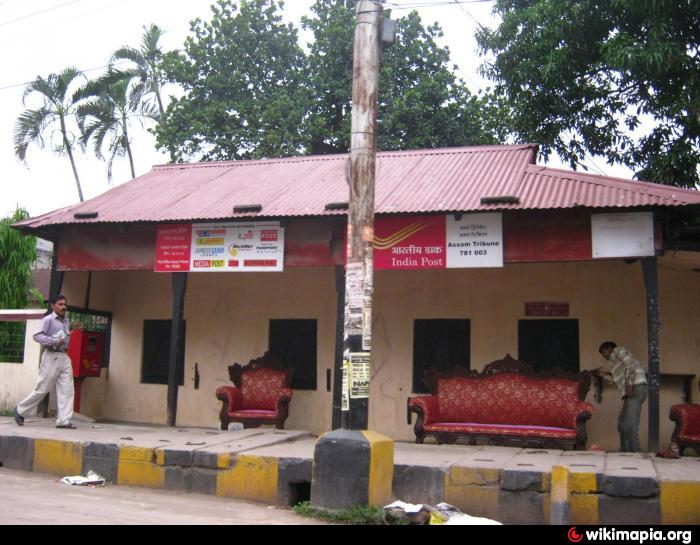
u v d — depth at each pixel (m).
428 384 10.82
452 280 11.99
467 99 22.42
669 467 7.32
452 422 10.50
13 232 17.77
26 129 23.89
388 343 12.14
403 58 22.77
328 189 11.44
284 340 12.84
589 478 6.79
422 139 21.44
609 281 11.20
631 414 9.76
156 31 25.91
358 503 6.81
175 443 8.55
